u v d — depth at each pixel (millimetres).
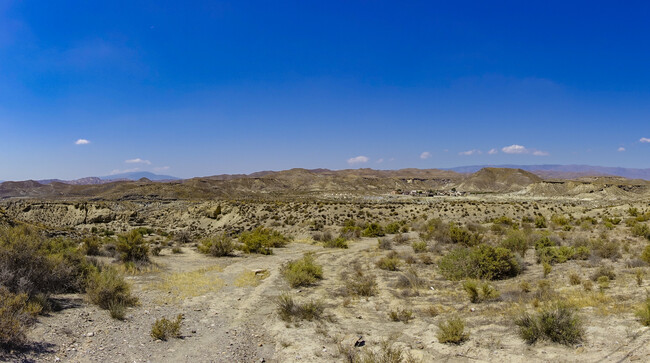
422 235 34375
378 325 10719
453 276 16344
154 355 8492
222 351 9047
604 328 8695
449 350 8539
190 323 10984
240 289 15516
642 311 8859
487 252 16531
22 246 11734
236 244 32062
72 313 10555
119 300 12156
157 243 34750
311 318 11281
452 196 174000
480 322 10258
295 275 16422
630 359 7039
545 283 13648
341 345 9172
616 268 15695
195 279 17141
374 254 25625
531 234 28766
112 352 8367
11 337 7566
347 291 14617
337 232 45500
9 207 86812
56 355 7793
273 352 9133
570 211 60938
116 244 23734
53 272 12289
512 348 8289
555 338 8336
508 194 190375
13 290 10375
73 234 45469
